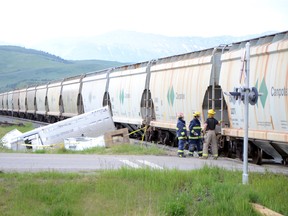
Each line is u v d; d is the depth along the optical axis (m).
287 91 20.91
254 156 25.58
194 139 27.81
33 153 28.98
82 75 62.00
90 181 16.80
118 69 49.69
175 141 37.16
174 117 34.44
